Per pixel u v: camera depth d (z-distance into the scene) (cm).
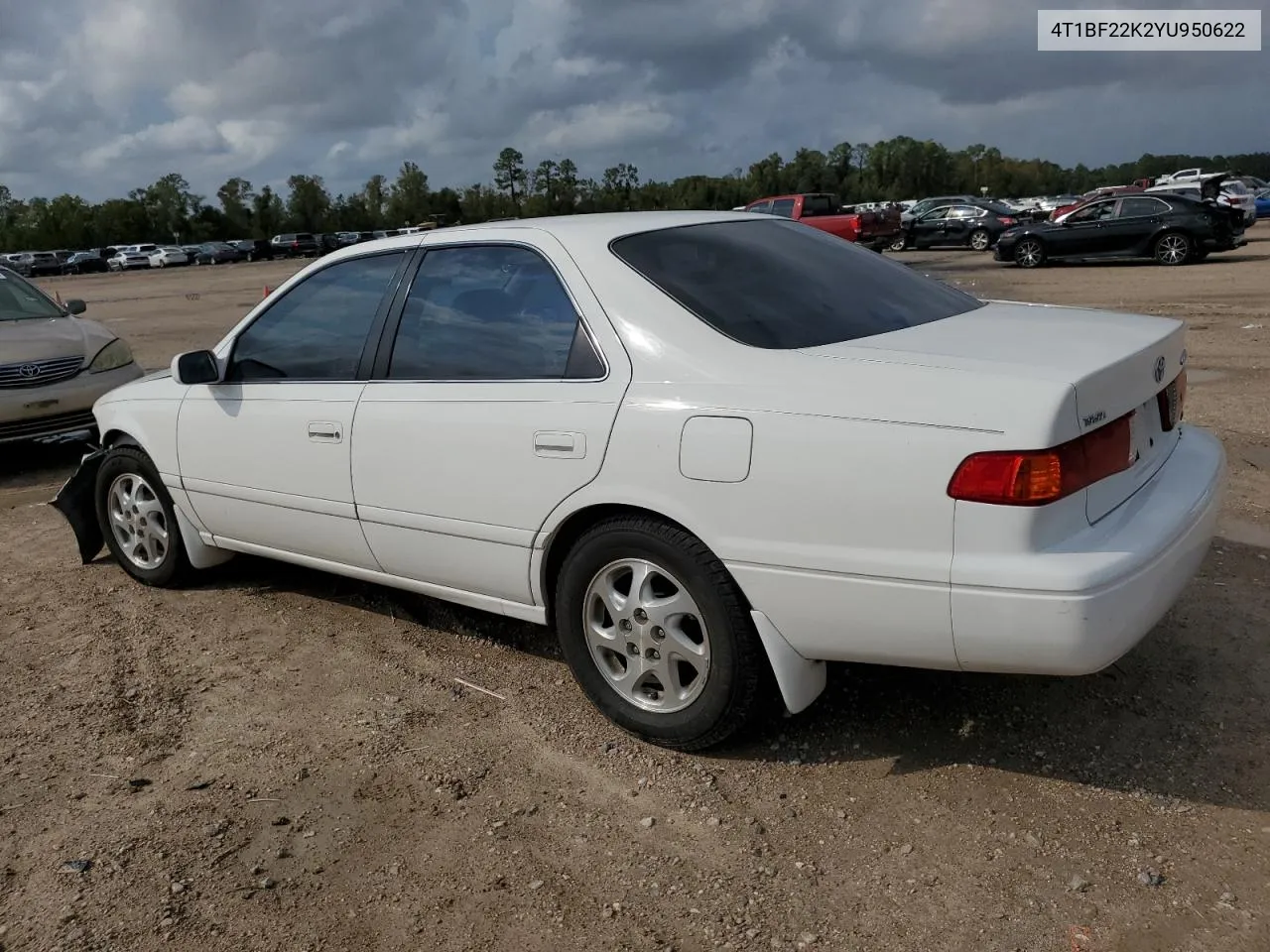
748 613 293
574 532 330
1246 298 1340
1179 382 326
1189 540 279
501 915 252
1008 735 319
